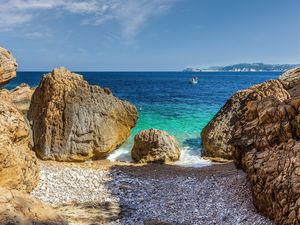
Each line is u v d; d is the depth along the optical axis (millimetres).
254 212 12961
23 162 14297
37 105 22531
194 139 26578
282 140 12828
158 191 15500
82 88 22359
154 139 21828
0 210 9656
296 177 11211
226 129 22500
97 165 20062
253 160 13438
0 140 13070
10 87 69188
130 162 21641
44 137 20594
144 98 54469
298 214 10680
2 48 19281
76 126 20922
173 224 12047
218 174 17781
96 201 14117
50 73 22828
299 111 12477
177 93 66188
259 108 14289
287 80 26344
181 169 19422
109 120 22109
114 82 116125
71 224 11500
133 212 13094
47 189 15297
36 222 9703
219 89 81000
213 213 13047
